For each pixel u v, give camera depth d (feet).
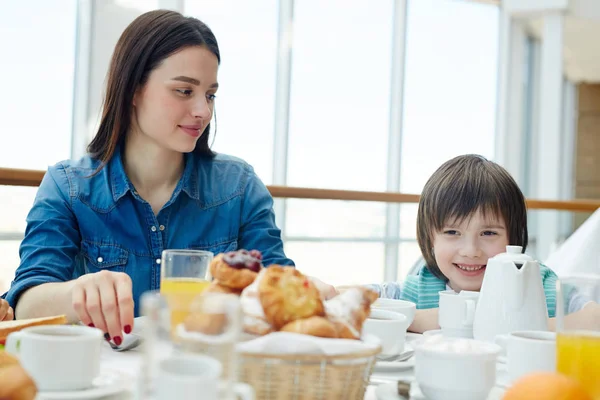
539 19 20.75
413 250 16.76
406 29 17.60
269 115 15.01
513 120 20.99
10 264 9.72
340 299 2.20
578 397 1.59
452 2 18.84
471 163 4.33
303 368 1.91
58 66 11.08
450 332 3.26
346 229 15.56
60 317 2.64
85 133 11.46
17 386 1.64
